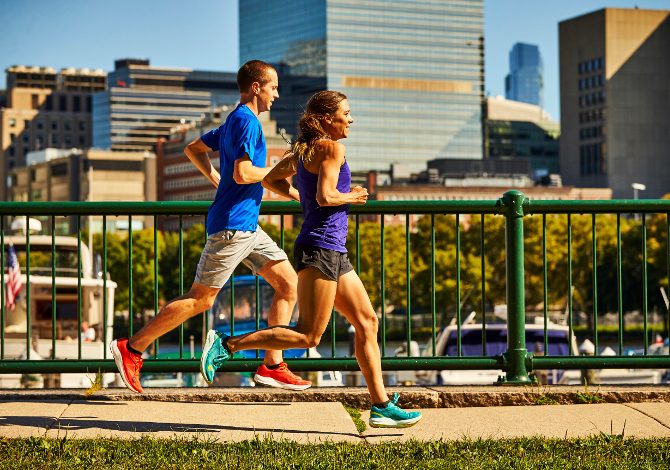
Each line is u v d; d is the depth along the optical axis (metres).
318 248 7.34
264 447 7.12
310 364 9.45
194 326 101.38
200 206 9.53
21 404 8.73
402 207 9.59
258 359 9.38
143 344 7.89
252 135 7.62
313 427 7.99
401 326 111.19
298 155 7.39
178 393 9.03
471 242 103.75
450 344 26.56
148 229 123.44
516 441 7.39
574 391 9.20
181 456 6.84
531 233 101.56
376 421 7.64
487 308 103.44
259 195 7.87
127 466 6.57
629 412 8.67
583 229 103.06
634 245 101.00
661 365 9.70
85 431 7.74
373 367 7.60
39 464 6.61
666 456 6.96
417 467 6.59
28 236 9.55
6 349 30.48
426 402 8.98
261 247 8.02
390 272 101.62
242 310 28.20
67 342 30.20
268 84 7.84
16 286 29.00
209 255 7.77
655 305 100.62
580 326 115.06
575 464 6.70
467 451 7.07
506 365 9.59
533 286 101.31
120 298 110.88
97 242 111.56
